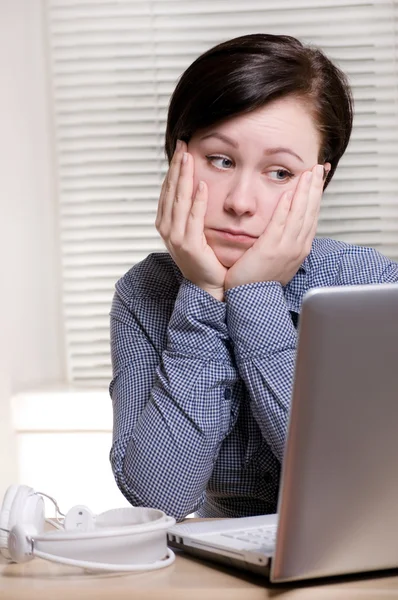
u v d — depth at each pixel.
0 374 2.73
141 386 1.41
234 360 1.30
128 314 1.48
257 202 1.29
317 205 1.33
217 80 1.25
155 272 1.50
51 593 0.85
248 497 1.43
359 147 3.12
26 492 1.00
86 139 3.14
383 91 3.11
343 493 0.82
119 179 3.14
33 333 2.98
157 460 1.26
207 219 1.31
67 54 3.12
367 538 0.85
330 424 0.79
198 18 3.11
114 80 3.13
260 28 3.10
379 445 0.82
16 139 2.96
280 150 1.27
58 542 0.92
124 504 2.73
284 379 1.23
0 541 0.97
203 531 1.02
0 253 2.79
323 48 3.09
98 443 2.73
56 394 2.72
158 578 0.89
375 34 3.10
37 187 3.06
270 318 1.25
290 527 0.81
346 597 0.83
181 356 1.29
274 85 1.25
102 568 0.89
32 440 2.74
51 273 3.12
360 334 0.78
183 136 1.32
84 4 3.11
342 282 1.48
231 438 1.39
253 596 0.84
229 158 1.30
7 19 2.95
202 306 1.28
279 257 1.29
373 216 3.12
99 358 3.12
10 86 2.95
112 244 3.13
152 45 3.12
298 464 0.80
